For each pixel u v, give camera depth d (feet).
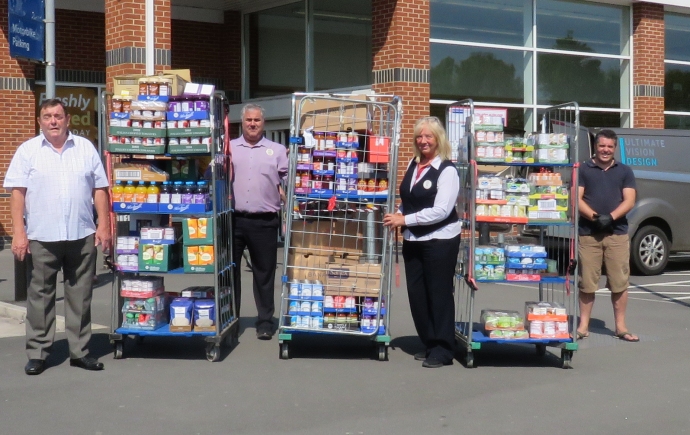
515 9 52.26
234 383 21.81
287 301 24.68
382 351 24.53
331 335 28.19
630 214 42.96
